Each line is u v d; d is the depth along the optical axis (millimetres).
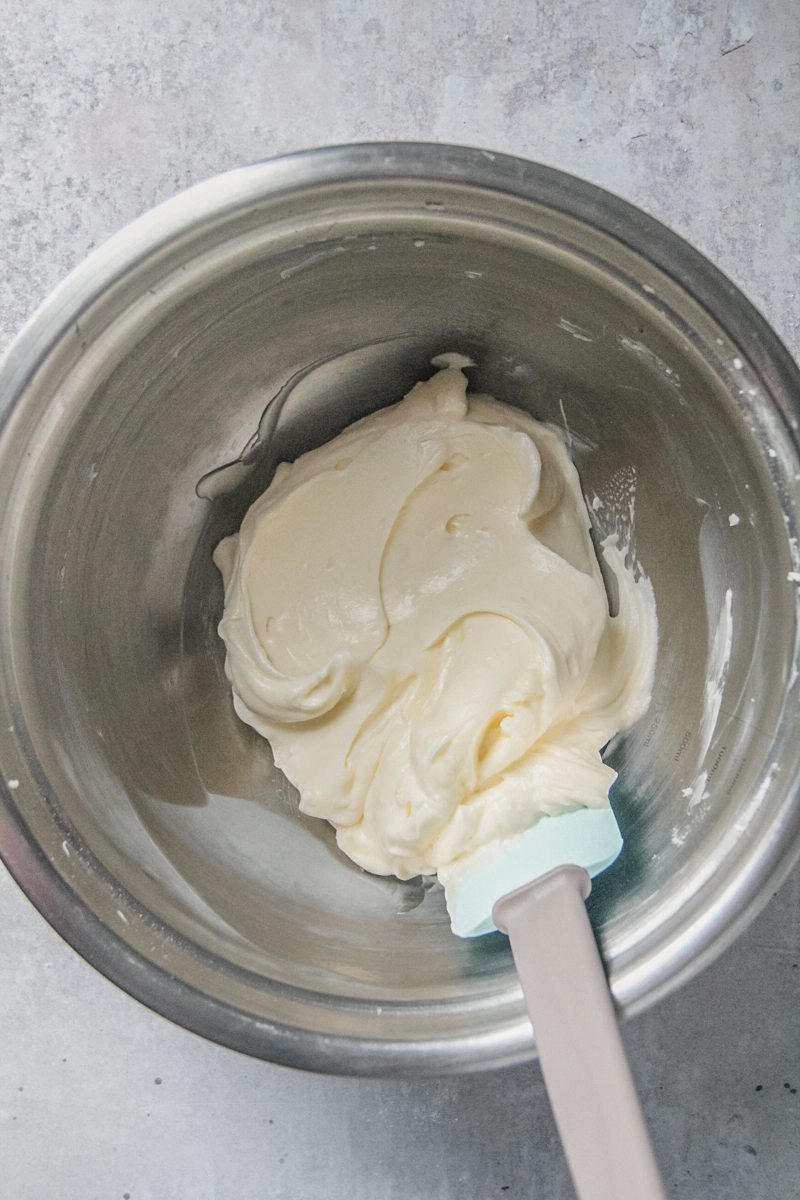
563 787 937
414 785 986
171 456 1022
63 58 1122
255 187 819
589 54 1141
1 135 1123
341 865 1074
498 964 942
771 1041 1167
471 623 1047
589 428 1080
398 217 848
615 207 829
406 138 1140
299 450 1132
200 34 1127
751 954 1171
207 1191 1155
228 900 963
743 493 897
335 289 954
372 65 1135
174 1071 1161
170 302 859
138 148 1131
